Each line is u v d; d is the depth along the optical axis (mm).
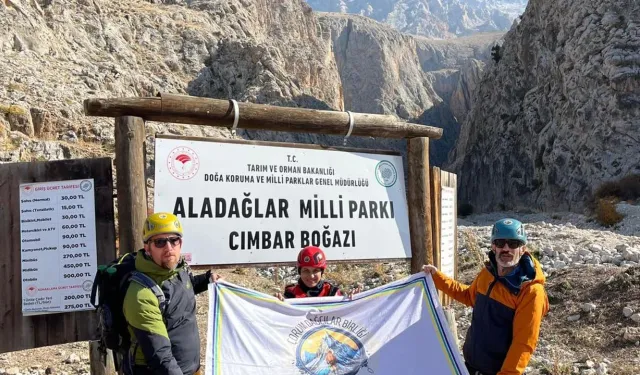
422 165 6219
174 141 5242
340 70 149875
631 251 13586
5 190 5082
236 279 14367
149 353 3521
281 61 65750
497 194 61156
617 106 45406
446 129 146250
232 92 58688
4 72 35250
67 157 30938
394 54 156125
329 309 4930
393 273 14438
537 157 54625
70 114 34312
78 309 5051
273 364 4609
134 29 57062
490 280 4406
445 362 4891
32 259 5066
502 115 63906
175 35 59812
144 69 52688
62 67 41406
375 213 6008
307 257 5184
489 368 4379
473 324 4516
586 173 46344
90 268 5047
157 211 5066
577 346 8508
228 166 5406
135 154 4977
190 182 5238
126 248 4926
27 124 31562
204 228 5234
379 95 142625
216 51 60969
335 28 154125
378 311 5047
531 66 61562
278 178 5598
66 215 5074
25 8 42844
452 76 176000
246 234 5391
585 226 35438
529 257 4320
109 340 3691
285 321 4805
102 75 43219
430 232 6238
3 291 5031
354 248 5855
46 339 5062
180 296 3830
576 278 11055
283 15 89000
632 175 42188
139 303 3559
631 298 9383
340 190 5867
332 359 4770
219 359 4488
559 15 55688
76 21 49969
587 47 49438
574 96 50125
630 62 45312
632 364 7531
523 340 4113
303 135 54281
